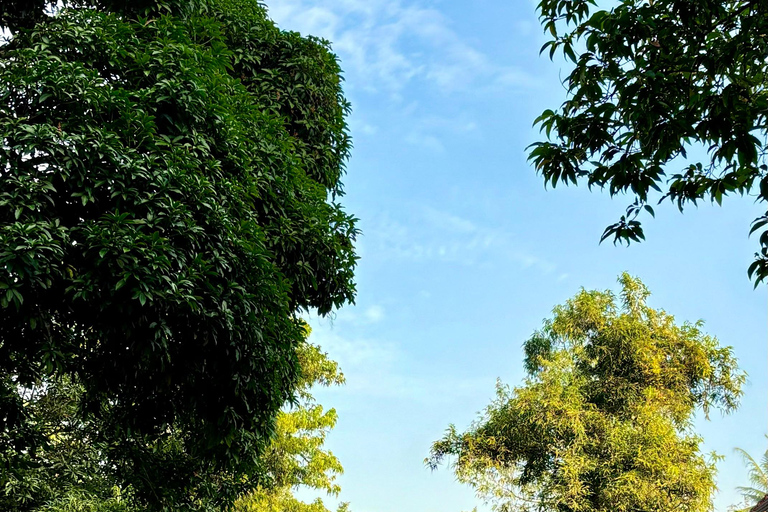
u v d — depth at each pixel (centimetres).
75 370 722
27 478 980
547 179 552
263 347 713
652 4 520
